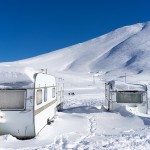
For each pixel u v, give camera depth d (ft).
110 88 81.35
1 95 44.09
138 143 39.75
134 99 80.48
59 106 82.64
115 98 80.53
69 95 173.37
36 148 38.37
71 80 391.04
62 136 46.16
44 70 56.95
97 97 154.40
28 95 43.78
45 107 52.49
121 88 80.74
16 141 42.68
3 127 44.01
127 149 36.58
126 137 43.86
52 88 61.52
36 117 45.11
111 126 57.16
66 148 37.68
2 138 42.88
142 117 66.69
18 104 43.93
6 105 43.96
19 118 43.75
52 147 38.58
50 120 57.11
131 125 58.08
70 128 53.72
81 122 60.80
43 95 50.49
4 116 43.73
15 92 44.01
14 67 46.29
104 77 523.29
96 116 69.67
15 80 44.21
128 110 74.38
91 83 365.81
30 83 43.96
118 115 70.95
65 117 67.15
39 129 47.42
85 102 123.85
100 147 37.63
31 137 44.62
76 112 79.46
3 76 44.65
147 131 49.49
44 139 44.09
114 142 40.37
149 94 169.78
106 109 85.51
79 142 41.52
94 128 54.39
